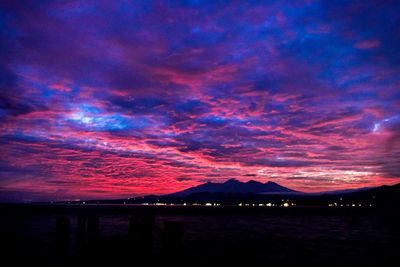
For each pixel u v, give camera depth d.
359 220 69.75
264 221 62.47
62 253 12.57
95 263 11.66
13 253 17.66
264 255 20.22
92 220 12.23
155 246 21.52
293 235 33.62
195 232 35.62
